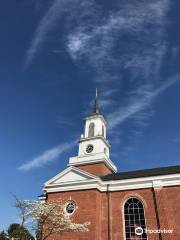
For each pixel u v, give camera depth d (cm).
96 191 2727
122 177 2867
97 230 2545
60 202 2666
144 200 2591
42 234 2412
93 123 4000
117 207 2666
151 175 2697
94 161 3509
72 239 2536
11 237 2406
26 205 2423
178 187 2527
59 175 2966
